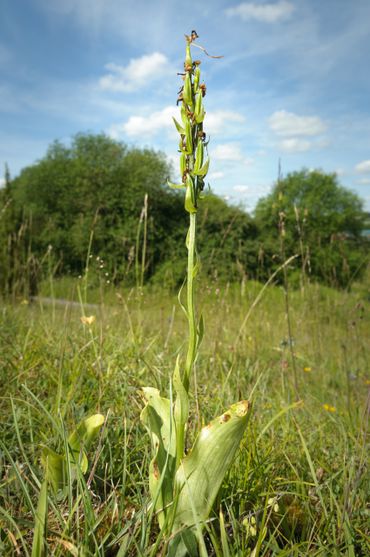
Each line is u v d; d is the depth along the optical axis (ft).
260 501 5.36
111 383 8.32
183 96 4.21
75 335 11.35
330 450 7.44
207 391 8.29
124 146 111.04
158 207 97.96
